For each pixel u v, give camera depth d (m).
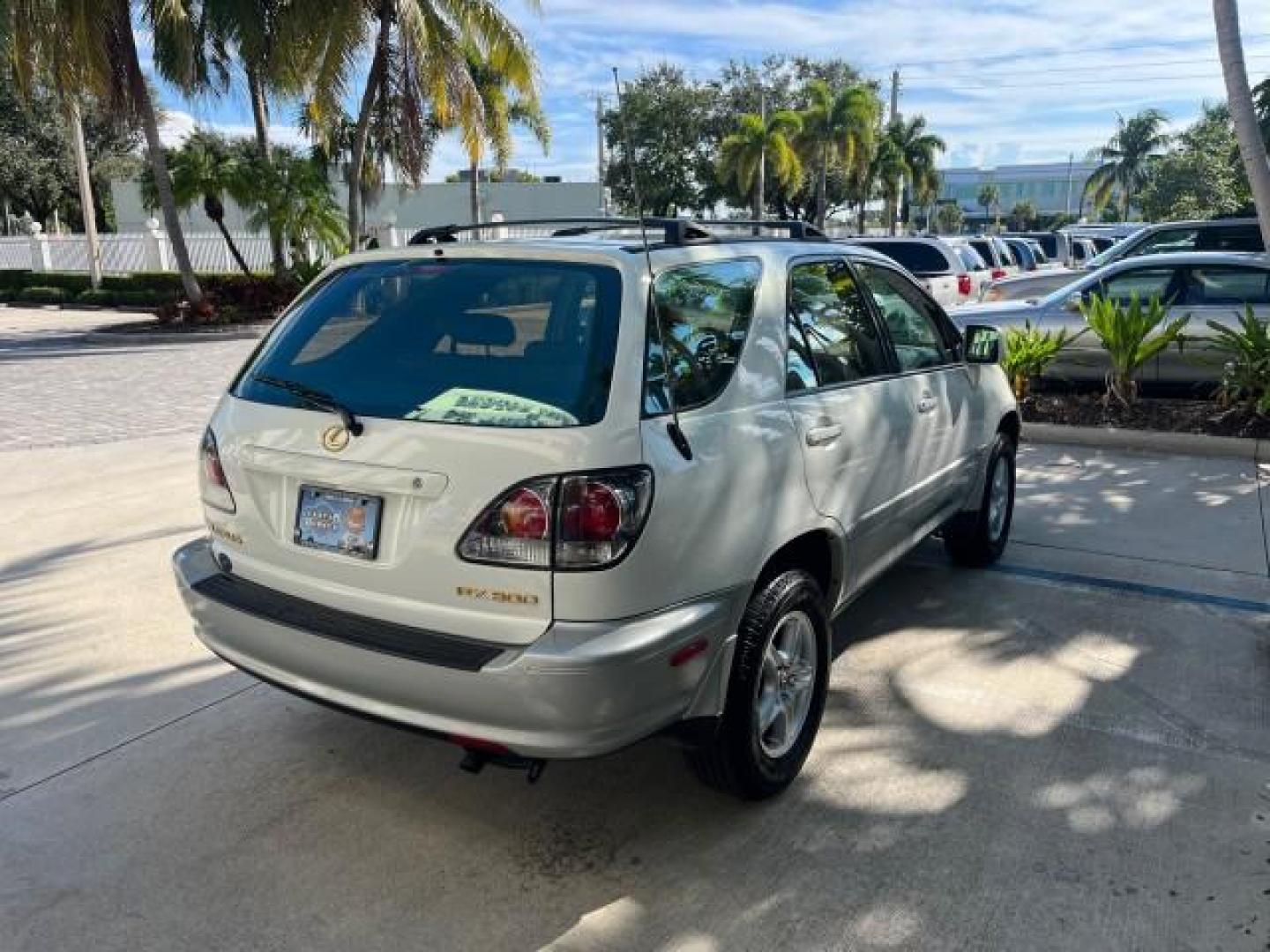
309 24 18.53
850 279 4.26
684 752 3.27
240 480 3.28
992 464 5.55
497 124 24.42
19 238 33.78
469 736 2.78
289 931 2.86
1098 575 5.58
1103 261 15.51
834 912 2.90
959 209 103.38
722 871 3.09
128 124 20.55
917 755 3.72
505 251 3.28
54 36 18.12
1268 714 4.01
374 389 3.09
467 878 3.08
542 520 2.71
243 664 3.25
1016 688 4.25
